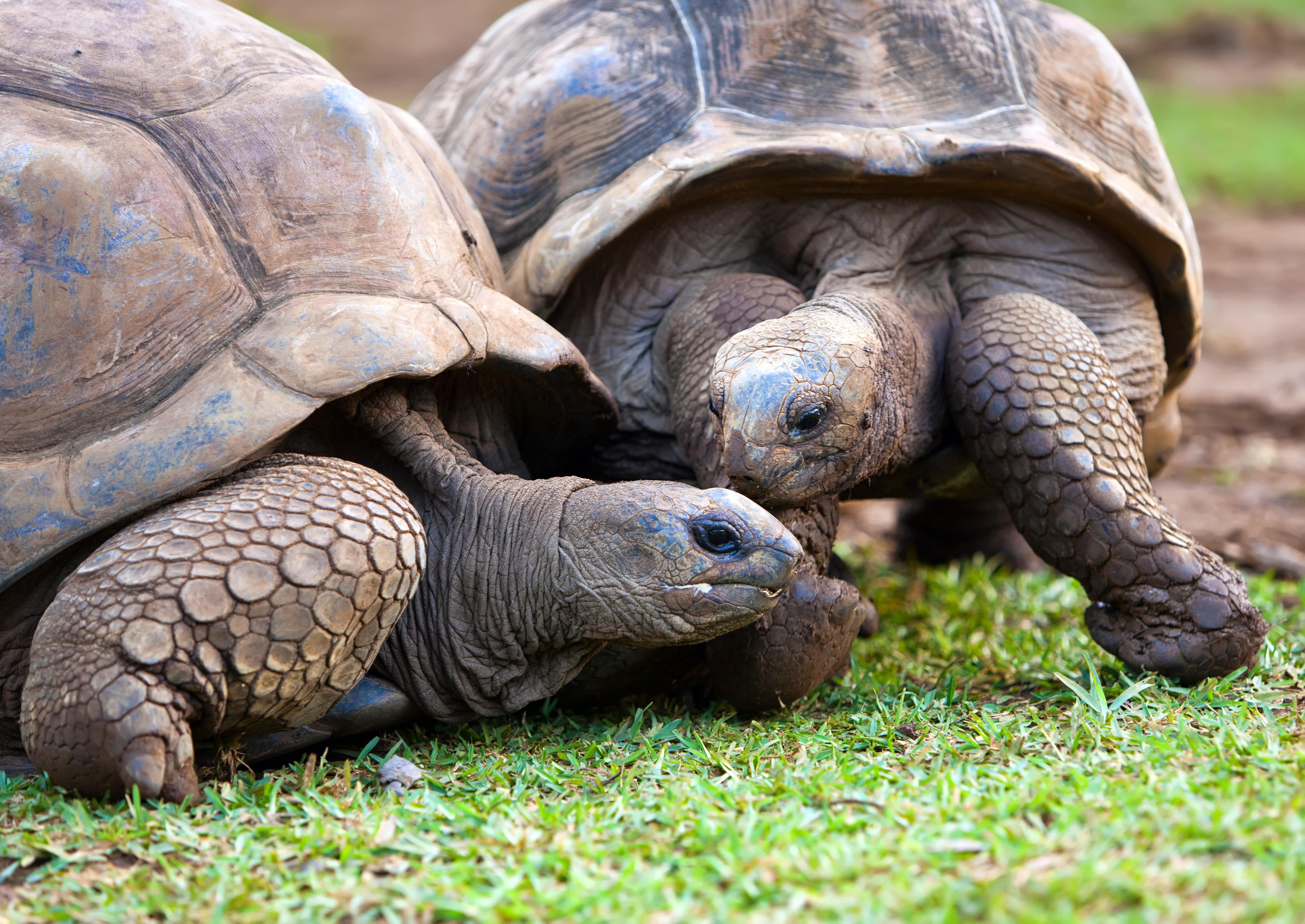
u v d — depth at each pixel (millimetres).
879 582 7254
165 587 3691
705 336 5102
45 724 3719
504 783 3945
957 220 5410
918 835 3227
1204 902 2742
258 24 5363
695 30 5676
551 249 5359
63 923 3061
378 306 4355
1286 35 30125
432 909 3027
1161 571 4758
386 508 4043
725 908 2889
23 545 3836
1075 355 4980
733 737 4398
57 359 4066
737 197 5332
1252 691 4586
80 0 4785
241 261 4348
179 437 3945
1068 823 3203
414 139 5383
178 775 3697
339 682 4031
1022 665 5242
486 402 4980
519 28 6508
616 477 5555
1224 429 11430
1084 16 30781
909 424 5000
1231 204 20516
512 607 4461
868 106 5406
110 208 4219
